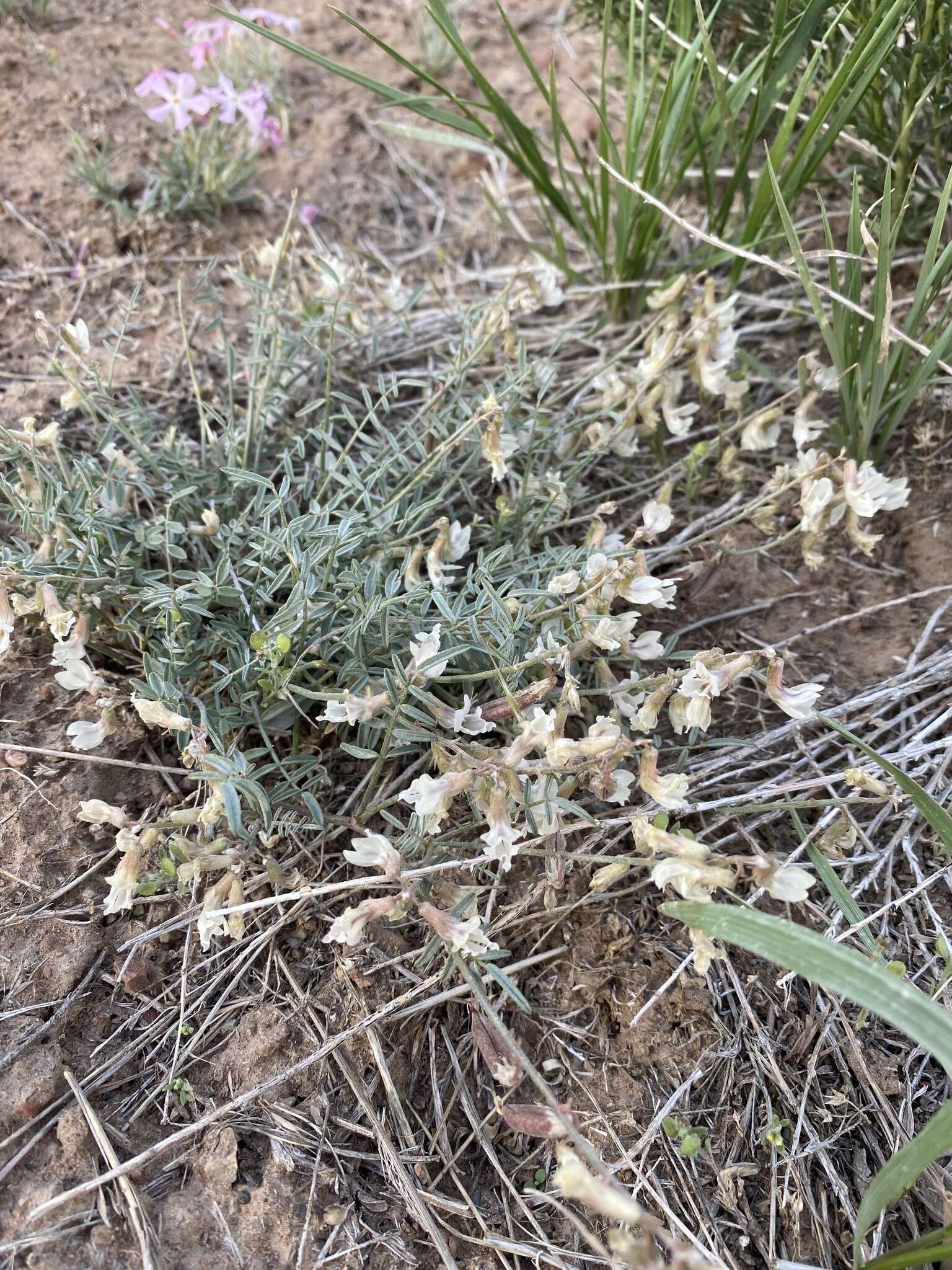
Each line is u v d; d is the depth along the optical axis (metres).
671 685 0.27
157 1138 0.24
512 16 0.58
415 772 0.30
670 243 0.46
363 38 0.56
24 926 0.26
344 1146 0.25
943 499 0.37
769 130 0.43
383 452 0.35
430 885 0.27
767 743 0.31
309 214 0.47
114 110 0.49
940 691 0.33
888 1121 0.25
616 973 0.28
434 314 0.44
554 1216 0.24
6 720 0.30
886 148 0.39
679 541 0.37
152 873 0.28
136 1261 0.22
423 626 0.30
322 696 0.27
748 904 0.29
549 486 0.34
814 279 0.43
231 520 0.33
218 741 0.26
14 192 0.45
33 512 0.30
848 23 0.37
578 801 0.30
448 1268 0.23
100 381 0.33
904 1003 0.19
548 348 0.43
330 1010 0.26
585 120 0.52
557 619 0.30
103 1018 0.26
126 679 0.30
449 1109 0.26
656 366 0.34
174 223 0.46
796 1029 0.27
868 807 0.31
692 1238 0.24
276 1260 0.23
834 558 0.37
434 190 0.51
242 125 0.50
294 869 0.28
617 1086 0.26
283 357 0.37
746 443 0.35
